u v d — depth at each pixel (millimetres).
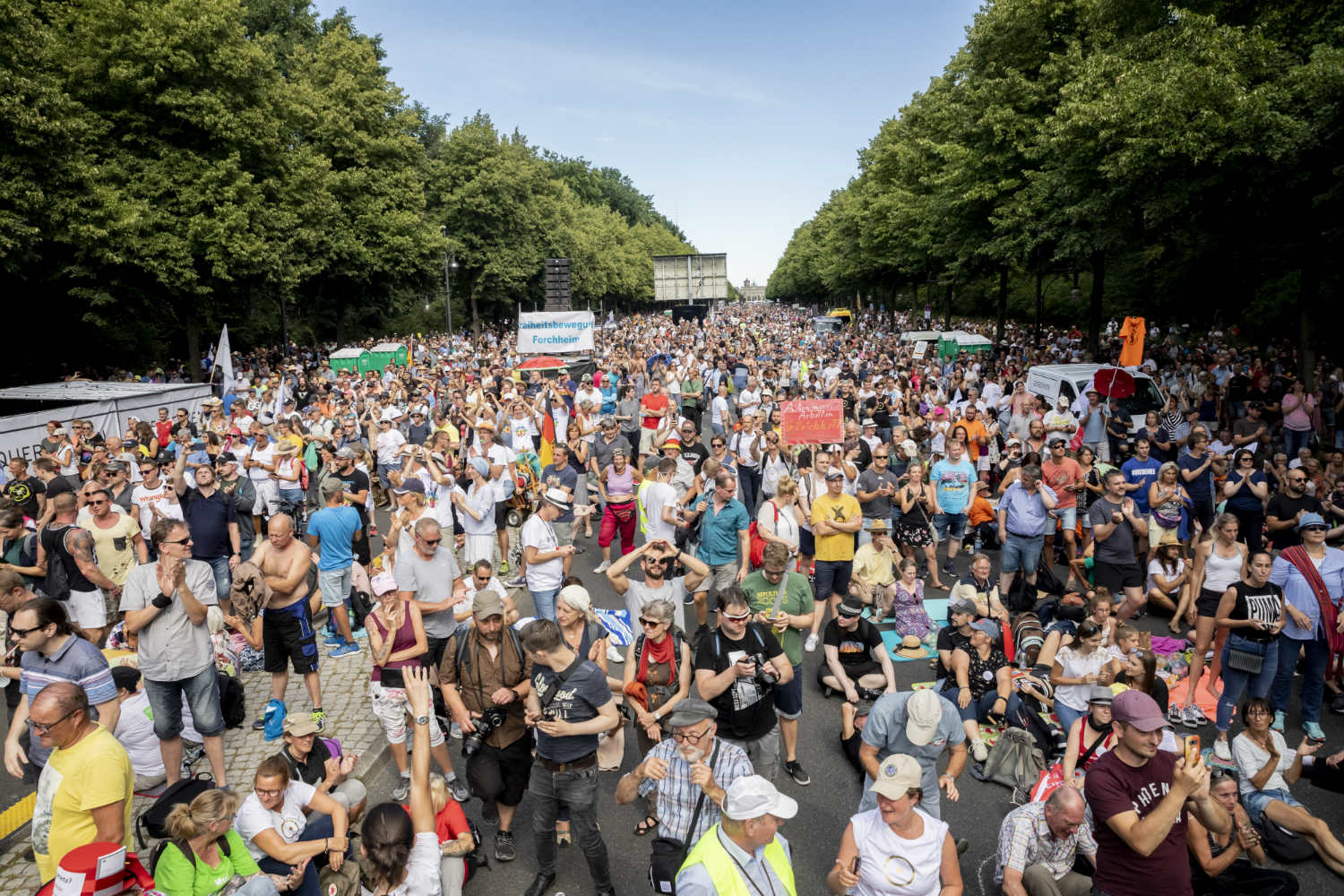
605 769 6621
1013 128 25250
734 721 5430
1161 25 18406
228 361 23609
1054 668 6738
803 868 5473
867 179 54531
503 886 5375
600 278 90688
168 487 10195
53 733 4113
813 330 67000
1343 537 9938
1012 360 29062
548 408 15797
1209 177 16234
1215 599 7422
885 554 9477
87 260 26484
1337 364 25281
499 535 11773
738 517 8805
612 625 9148
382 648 5988
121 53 28203
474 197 58719
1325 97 13750
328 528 8758
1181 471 11312
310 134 41469
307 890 4660
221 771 6266
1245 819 5305
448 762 6227
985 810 6168
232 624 7281
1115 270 43562
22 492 10453
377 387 22547
